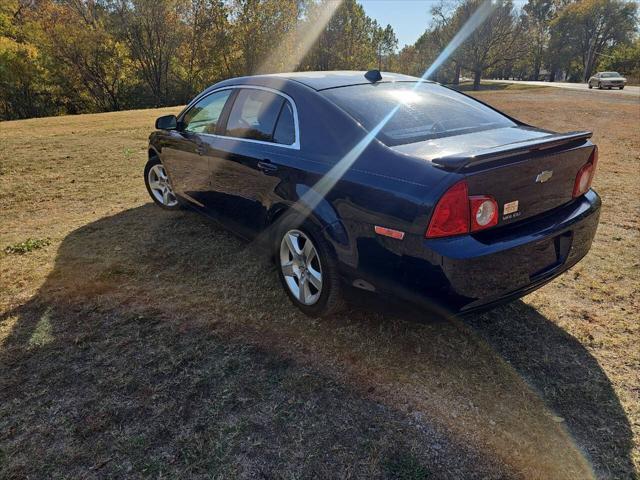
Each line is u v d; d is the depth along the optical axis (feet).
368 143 8.17
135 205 17.60
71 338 9.04
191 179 13.67
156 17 121.80
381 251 7.54
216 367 8.17
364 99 9.42
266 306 10.19
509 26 171.32
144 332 9.21
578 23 233.96
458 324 9.45
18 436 6.70
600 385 7.66
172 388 7.65
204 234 14.29
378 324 9.46
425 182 6.95
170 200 16.35
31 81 108.17
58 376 7.96
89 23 117.50
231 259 12.50
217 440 6.59
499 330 9.24
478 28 171.22
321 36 164.25
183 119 14.19
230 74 138.92
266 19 133.69
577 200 8.83
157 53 127.44
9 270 12.07
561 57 249.55
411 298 7.38
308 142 9.21
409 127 8.70
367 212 7.66
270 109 10.42
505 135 8.72
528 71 314.76
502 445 6.52
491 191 7.00
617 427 6.81
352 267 8.15
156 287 11.06
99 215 16.49
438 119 9.25
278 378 7.89
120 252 13.10
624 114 52.85
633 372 7.94
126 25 120.57
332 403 7.32
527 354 8.50
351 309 9.97
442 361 8.34
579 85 158.40
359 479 5.98
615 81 119.24
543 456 6.33
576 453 6.38
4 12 117.60
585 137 8.23
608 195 18.15
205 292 10.81
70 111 119.65
